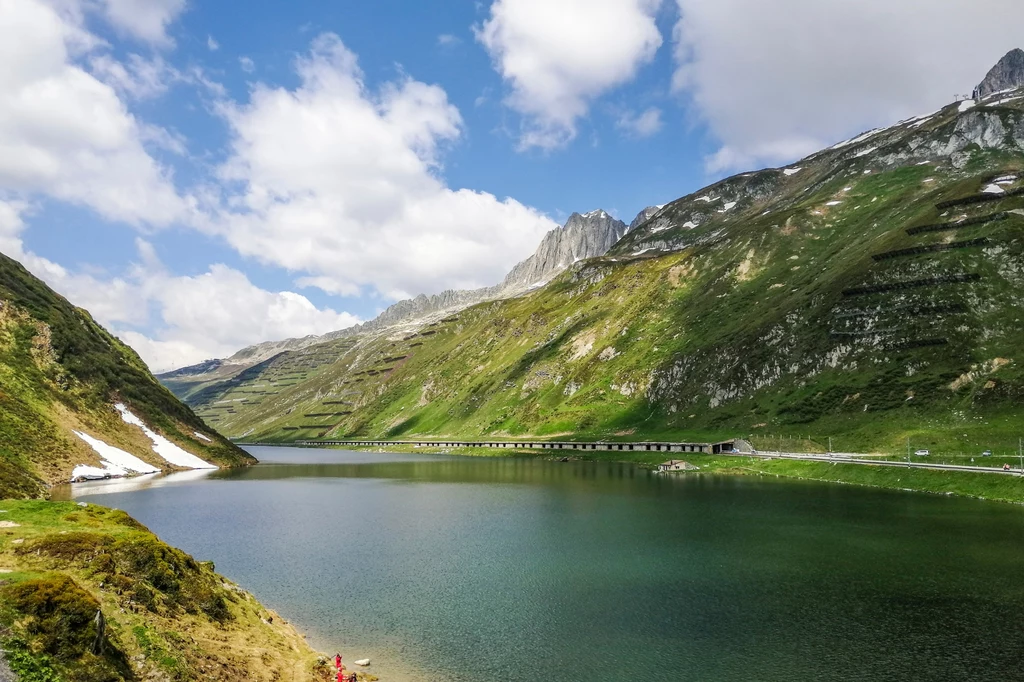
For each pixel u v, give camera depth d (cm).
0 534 3716
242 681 3130
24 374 15712
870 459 13362
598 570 6119
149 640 2986
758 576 5772
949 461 12212
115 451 16000
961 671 3631
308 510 10519
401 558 6775
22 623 2503
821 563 6191
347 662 3884
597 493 12175
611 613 4797
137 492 12638
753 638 4212
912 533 7444
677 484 13375
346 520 9419
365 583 5750
